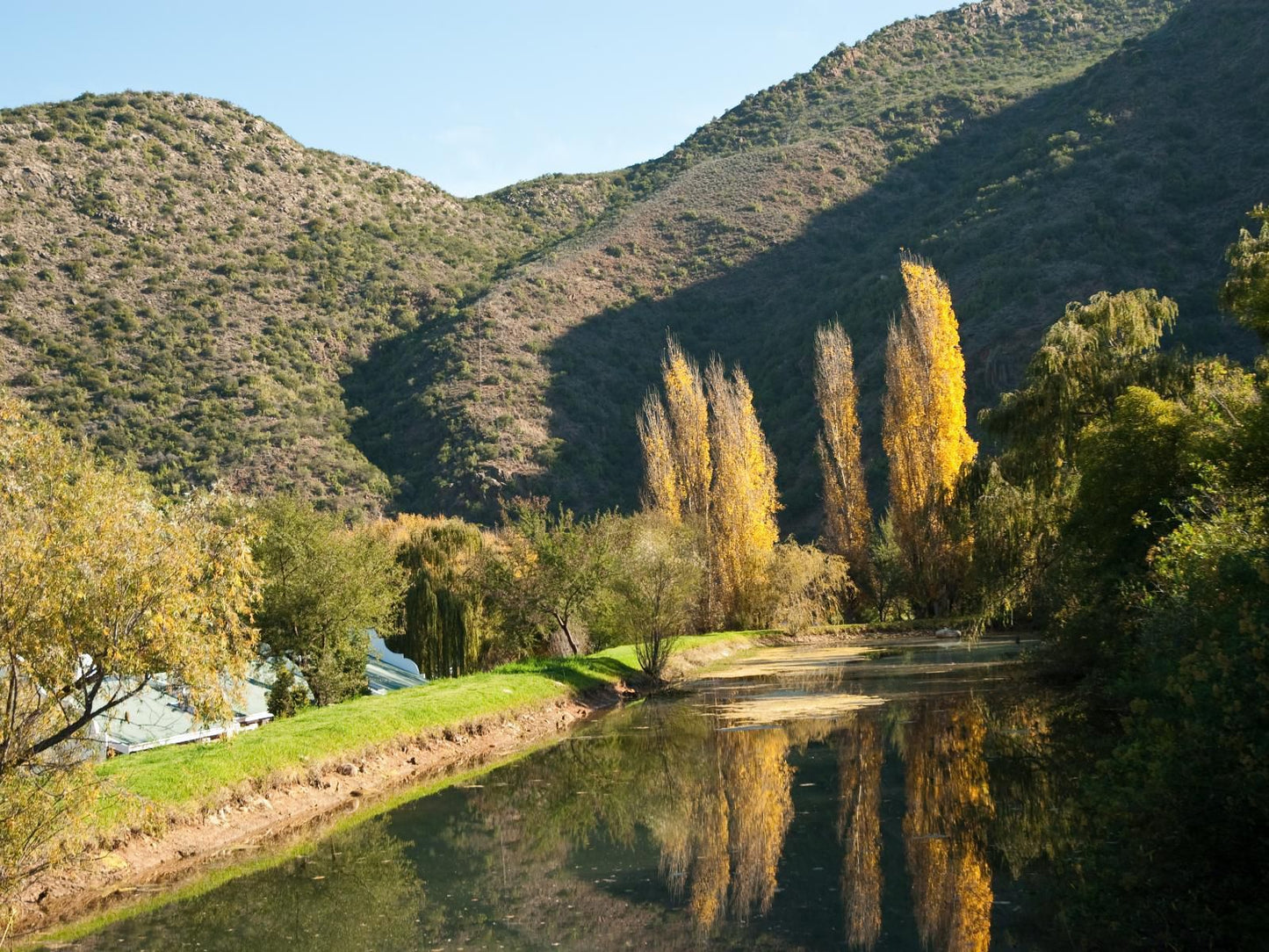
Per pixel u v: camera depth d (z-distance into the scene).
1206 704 10.13
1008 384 79.81
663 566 37.03
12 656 11.38
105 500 12.05
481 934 11.99
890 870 13.46
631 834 16.47
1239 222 78.62
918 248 103.12
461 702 26.64
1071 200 91.81
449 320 117.81
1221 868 9.74
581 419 105.25
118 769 17.73
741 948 10.99
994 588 32.41
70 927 12.73
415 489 94.69
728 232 136.75
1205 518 17.61
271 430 91.88
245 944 11.93
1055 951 10.23
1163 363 29.00
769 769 20.53
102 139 120.12
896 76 183.38
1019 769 18.42
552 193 178.38
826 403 57.59
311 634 28.23
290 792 18.98
